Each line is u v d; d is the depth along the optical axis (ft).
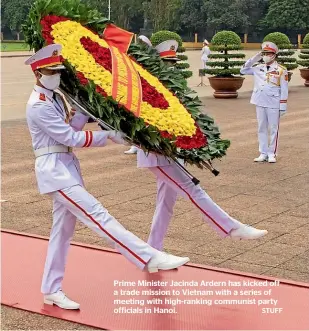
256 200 26.63
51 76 15.52
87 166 33.65
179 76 19.89
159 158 17.93
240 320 15.44
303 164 34.19
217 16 184.14
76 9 17.83
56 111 15.79
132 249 15.60
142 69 18.99
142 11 163.02
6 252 20.27
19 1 163.12
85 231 22.62
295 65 77.97
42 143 16.05
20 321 15.49
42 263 19.31
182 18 186.91
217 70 67.31
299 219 23.91
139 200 26.71
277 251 20.42
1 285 17.62
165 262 15.64
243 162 34.63
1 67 107.14
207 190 28.30
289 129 46.60
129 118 16.35
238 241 21.45
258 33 191.01
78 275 18.34
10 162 34.58
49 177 15.88
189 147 17.28
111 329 14.98
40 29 16.66
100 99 16.03
